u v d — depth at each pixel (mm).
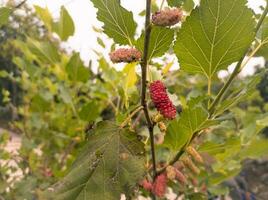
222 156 323
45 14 421
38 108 568
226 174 345
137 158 176
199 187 348
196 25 178
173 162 209
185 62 192
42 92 578
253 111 524
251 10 173
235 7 172
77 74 408
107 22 190
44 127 583
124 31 190
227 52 186
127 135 182
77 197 165
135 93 285
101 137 182
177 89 470
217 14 175
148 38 162
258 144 327
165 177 204
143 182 207
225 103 187
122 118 211
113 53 167
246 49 186
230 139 230
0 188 438
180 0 192
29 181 380
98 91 449
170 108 173
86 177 169
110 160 174
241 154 335
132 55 166
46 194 167
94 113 343
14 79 691
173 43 185
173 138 206
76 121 530
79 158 181
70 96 437
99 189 167
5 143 580
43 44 398
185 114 191
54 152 574
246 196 533
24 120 628
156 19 155
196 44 184
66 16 405
